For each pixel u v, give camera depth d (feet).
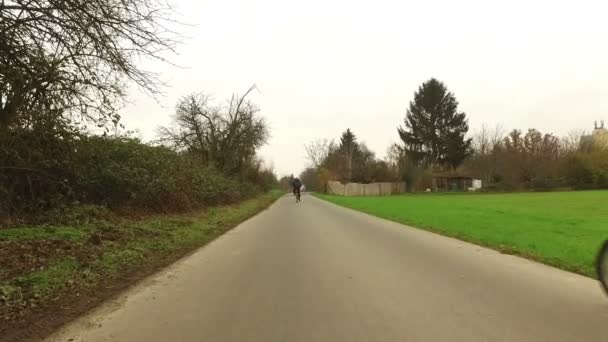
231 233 53.98
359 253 36.96
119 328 18.38
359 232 53.01
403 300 22.20
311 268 30.45
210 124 142.10
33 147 43.57
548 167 225.15
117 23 33.55
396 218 72.33
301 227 59.57
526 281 26.48
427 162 275.39
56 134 45.60
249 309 20.84
